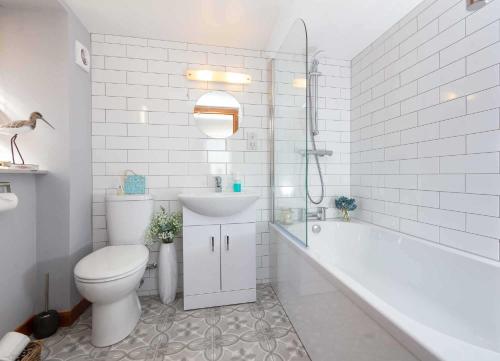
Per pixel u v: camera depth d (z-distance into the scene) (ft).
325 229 6.82
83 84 5.74
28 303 4.79
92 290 4.03
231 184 6.88
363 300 2.76
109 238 5.79
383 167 6.33
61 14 5.07
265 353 4.25
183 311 5.62
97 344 4.41
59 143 5.08
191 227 5.71
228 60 6.86
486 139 3.97
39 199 5.01
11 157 4.94
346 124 7.67
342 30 6.22
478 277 3.81
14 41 4.98
